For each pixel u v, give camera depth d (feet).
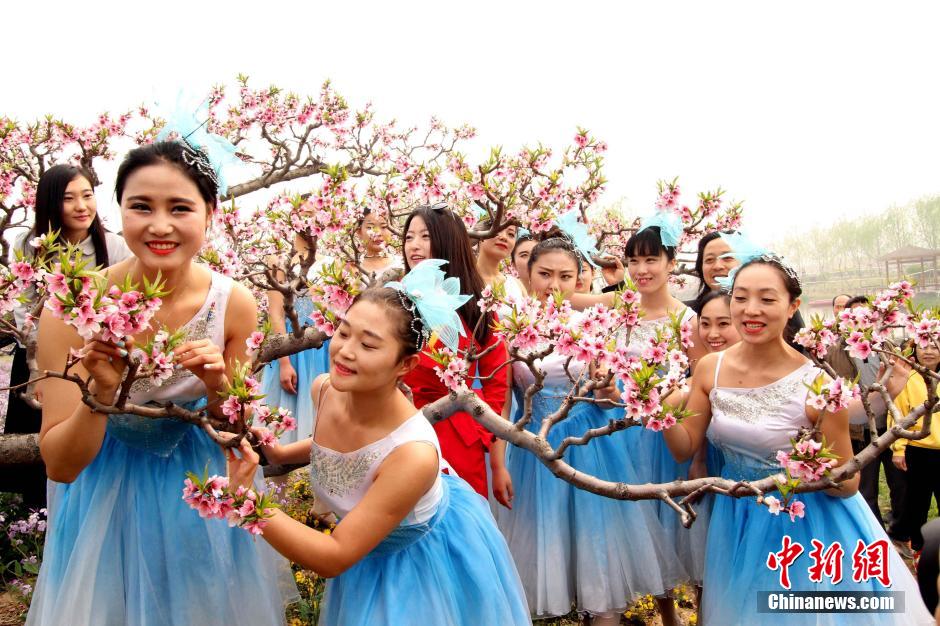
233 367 7.23
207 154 6.64
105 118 14.75
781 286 8.46
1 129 13.66
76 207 10.39
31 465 9.84
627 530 10.45
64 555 6.95
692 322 11.78
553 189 13.56
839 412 8.18
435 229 9.62
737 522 8.87
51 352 6.29
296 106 18.25
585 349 7.42
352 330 6.27
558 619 11.96
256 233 13.89
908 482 15.79
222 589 6.90
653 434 11.27
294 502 14.64
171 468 7.03
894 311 7.91
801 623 8.08
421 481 6.35
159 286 6.32
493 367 9.76
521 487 10.91
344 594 6.89
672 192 14.21
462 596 6.82
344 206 10.82
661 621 12.25
